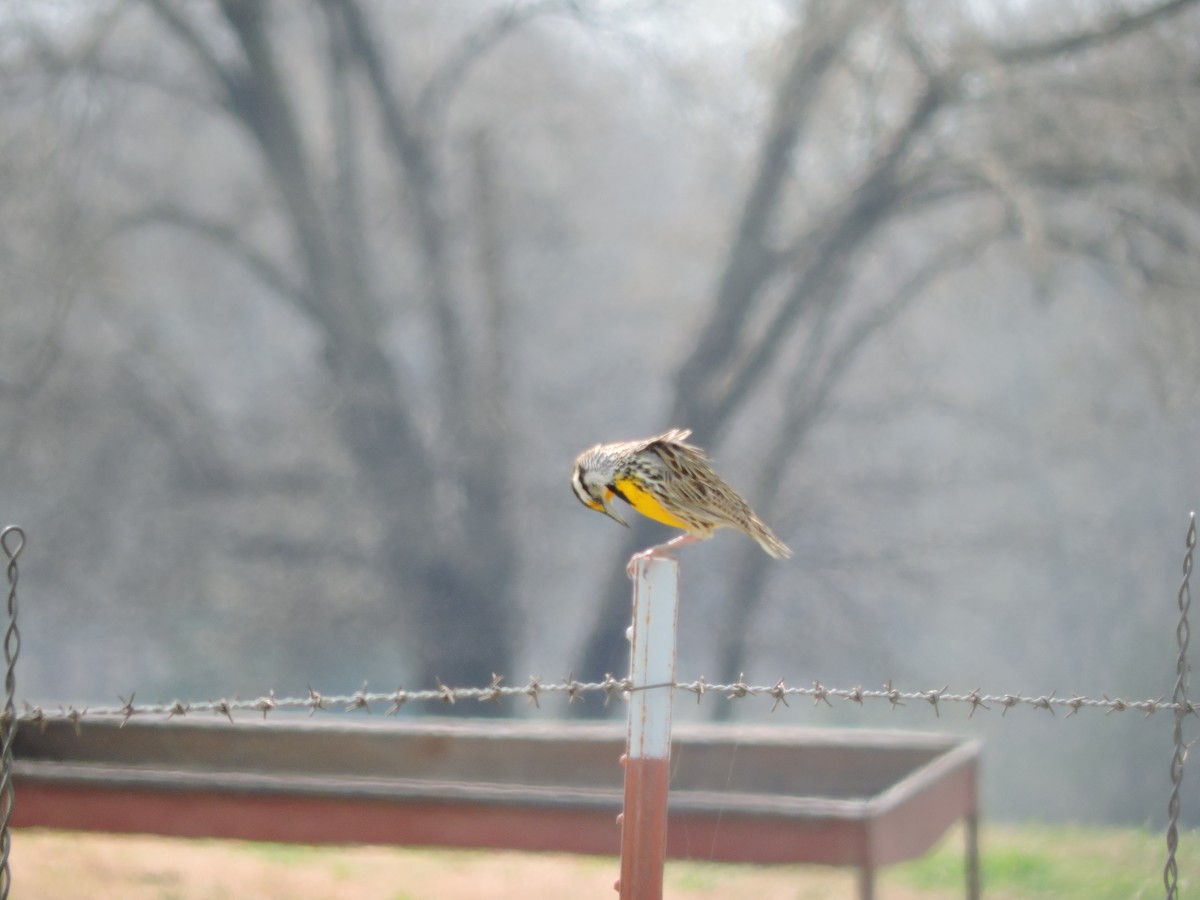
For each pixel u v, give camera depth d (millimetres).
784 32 21953
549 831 5941
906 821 5902
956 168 21234
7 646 4070
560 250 25062
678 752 7457
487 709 23094
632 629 4137
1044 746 25156
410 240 24984
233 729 7723
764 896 7160
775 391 25250
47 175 22141
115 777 6215
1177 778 4273
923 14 20875
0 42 22094
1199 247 19953
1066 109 20469
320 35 25078
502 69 25641
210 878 7539
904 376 24750
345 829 6066
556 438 24375
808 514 23984
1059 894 7242
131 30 23875
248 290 26734
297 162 23562
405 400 23734
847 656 24547
